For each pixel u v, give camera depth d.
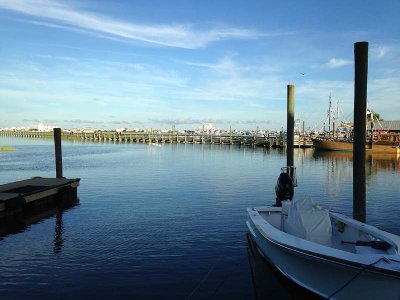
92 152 57.12
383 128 75.56
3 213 14.09
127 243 11.48
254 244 10.63
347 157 48.00
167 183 23.80
